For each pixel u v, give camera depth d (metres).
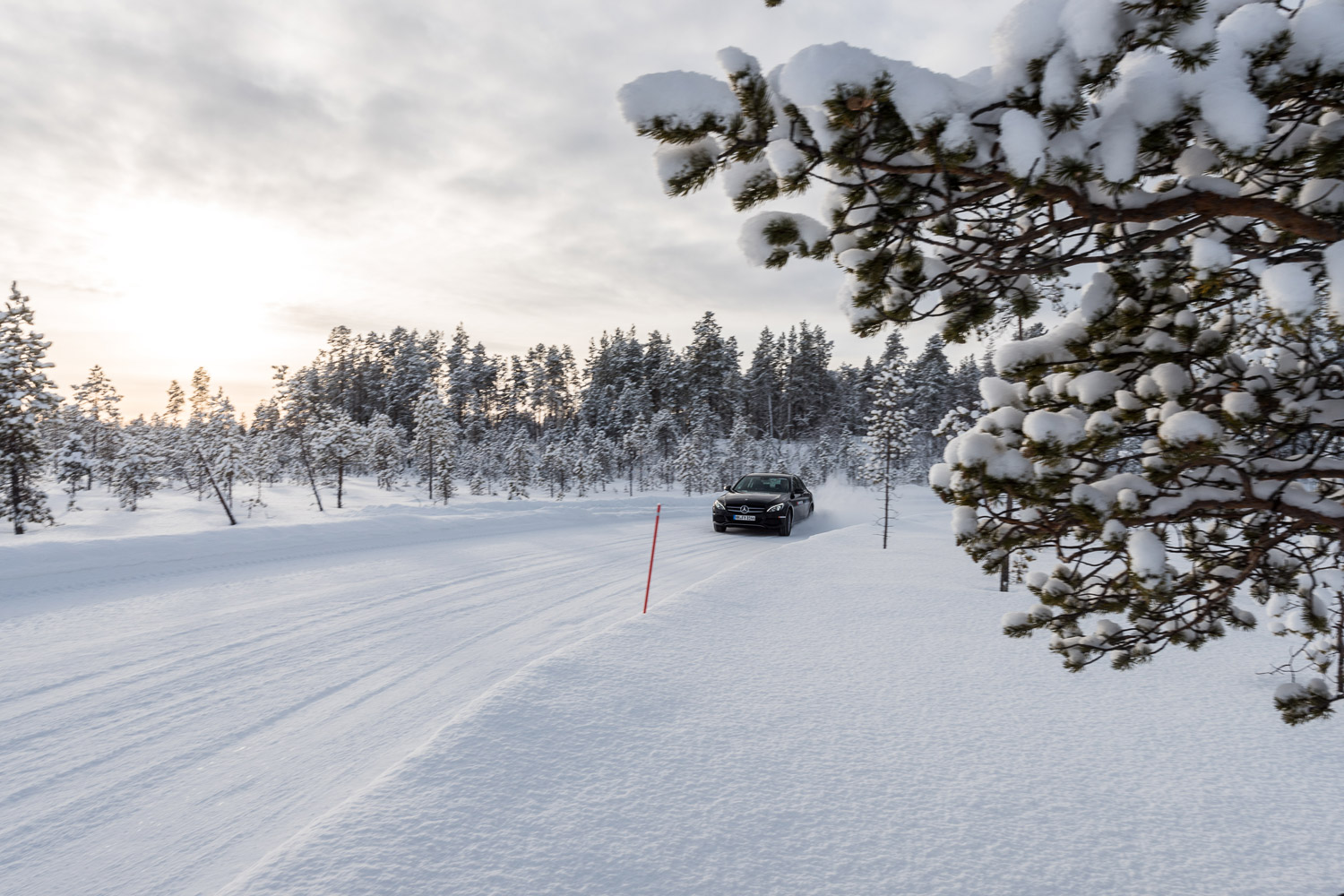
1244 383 2.02
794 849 2.54
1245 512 2.03
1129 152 1.62
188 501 28.66
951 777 3.12
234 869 2.71
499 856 2.41
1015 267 2.12
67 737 3.91
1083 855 2.54
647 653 4.86
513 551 11.66
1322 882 2.37
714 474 48.47
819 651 5.05
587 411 79.62
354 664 5.28
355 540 12.09
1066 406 2.29
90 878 2.65
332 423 27.98
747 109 1.83
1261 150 1.63
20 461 17.38
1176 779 3.13
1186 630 2.38
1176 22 1.55
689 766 3.16
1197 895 2.31
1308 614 2.36
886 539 11.62
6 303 17.11
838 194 2.20
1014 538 2.28
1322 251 1.86
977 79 1.97
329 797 3.27
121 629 6.12
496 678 4.99
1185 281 2.20
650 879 2.34
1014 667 4.74
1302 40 1.56
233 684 4.80
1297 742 3.53
